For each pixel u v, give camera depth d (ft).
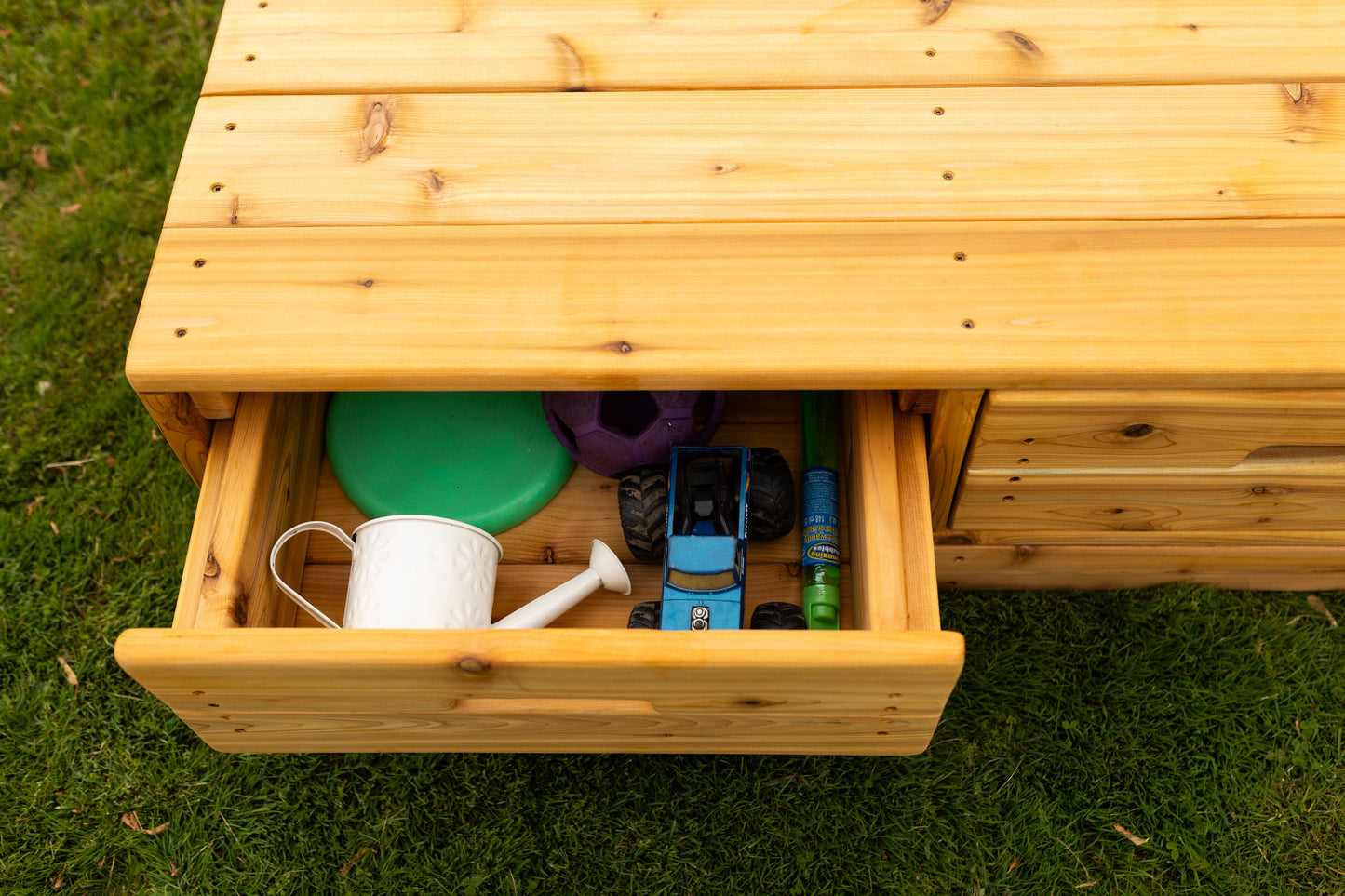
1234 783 5.49
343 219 4.57
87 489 6.53
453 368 4.22
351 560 5.38
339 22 5.13
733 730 4.51
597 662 3.68
